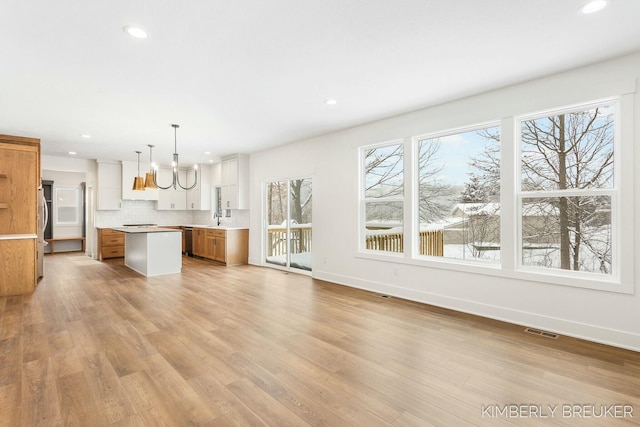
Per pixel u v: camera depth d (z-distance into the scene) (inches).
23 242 180.1
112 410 73.4
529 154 132.0
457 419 71.2
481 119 139.1
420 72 117.4
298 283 205.2
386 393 81.1
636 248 105.3
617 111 111.1
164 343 110.6
